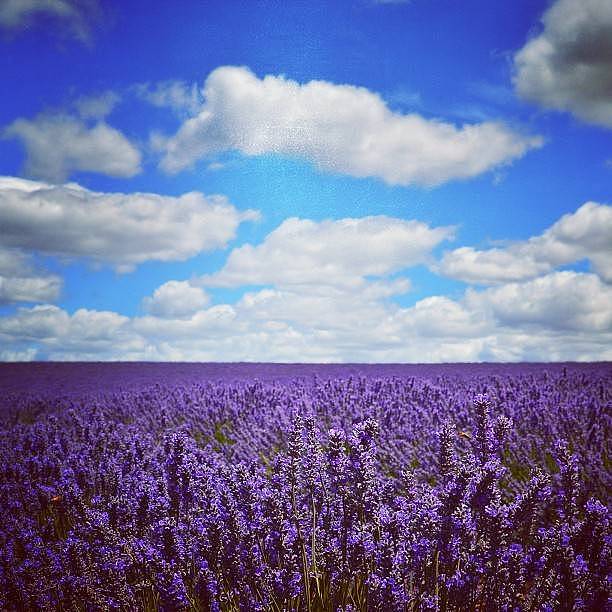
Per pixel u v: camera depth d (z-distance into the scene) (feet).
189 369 76.74
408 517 10.28
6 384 62.18
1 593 10.73
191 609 9.48
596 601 8.18
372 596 8.46
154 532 10.85
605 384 34.47
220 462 15.56
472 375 46.57
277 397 31.99
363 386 33.68
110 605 10.07
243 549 9.70
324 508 11.00
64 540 12.59
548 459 18.21
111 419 32.89
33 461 17.66
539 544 9.21
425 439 21.43
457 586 8.75
